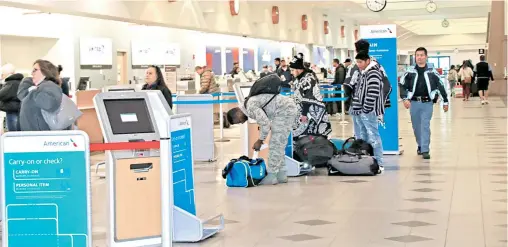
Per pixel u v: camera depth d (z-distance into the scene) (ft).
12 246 15.05
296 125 30.04
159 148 16.08
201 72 59.11
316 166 31.14
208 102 35.09
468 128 51.06
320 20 98.63
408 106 34.58
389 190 25.31
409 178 28.14
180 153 18.25
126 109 17.28
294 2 81.10
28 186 14.94
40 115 19.79
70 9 42.01
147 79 27.91
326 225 19.62
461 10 106.01
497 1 95.30
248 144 29.81
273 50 91.50
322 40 99.81
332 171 29.37
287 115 27.07
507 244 17.03
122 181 17.22
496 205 22.08
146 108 17.43
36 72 20.01
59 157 14.88
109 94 17.22
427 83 33.88
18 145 14.89
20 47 51.96
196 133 35.55
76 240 14.99
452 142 41.75
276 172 27.25
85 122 40.42
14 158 14.92
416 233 18.40
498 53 100.48
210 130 35.55
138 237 17.38
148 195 17.44
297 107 28.32
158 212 17.52
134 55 61.98
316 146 29.96
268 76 27.02
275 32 80.94
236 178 26.84
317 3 87.15
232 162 26.99
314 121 31.24
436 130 50.21
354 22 120.98
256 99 26.78
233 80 62.03
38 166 14.92
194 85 56.03
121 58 61.21
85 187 14.89
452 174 28.99
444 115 65.87
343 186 26.45
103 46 56.90
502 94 93.20
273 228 19.38
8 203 14.98
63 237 14.98
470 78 95.50
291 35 87.56
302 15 90.68
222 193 25.43
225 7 65.72
